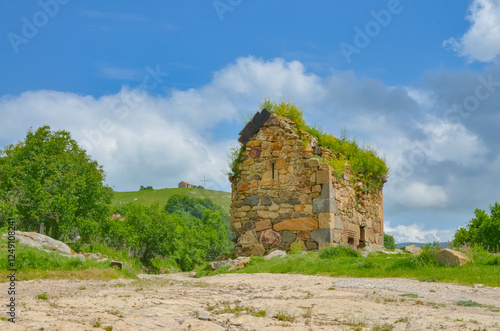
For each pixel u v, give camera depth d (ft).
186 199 297.74
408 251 66.33
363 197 80.33
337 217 69.15
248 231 70.59
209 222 230.27
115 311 24.13
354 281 41.01
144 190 364.58
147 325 21.36
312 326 21.66
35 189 105.81
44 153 120.67
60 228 106.32
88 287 36.70
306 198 68.39
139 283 41.78
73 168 123.03
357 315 24.29
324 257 57.11
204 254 200.34
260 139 72.33
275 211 69.72
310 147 70.90
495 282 38.27
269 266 55.93
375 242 84.89
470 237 92.43
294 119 75.46
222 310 25.22
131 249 157.07
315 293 32.71
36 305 25.44
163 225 168.76
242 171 72.59
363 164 82.48
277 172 70.59
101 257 71.87
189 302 28.17
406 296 31.73
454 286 37.58
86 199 124.88
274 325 21.93
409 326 21.71
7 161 120.26
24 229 103.96
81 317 22.36
